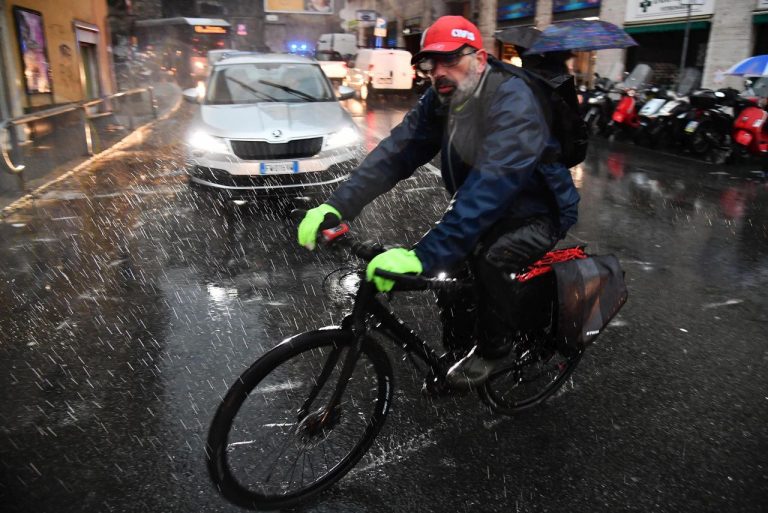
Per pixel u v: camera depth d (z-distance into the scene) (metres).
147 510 2.31
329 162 6.65
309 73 8.12
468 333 2.62
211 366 3.37
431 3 31.25
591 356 3.50
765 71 9.23
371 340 2.32
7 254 5.14
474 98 2.11
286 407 2.44
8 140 6.99
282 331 3.79
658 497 2.40
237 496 2.20
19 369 3.31
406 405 2.99
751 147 9.12
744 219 6.39
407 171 2.47
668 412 2.97
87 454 2.62
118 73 23.80
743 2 13.41
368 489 2.44
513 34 5.29
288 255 5.13
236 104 7.31
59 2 13.70
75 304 4.14
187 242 5.46
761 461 2.62
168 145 11.24
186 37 30.75
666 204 7.02
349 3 45.38
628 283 4.59
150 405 2.99
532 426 2.85
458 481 2.48
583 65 19.16
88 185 7.77
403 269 1.92
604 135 13.07
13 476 2.48
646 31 16.53
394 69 21.69
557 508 2.34
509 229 2.30
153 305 4.13
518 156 2.00
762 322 3.96
